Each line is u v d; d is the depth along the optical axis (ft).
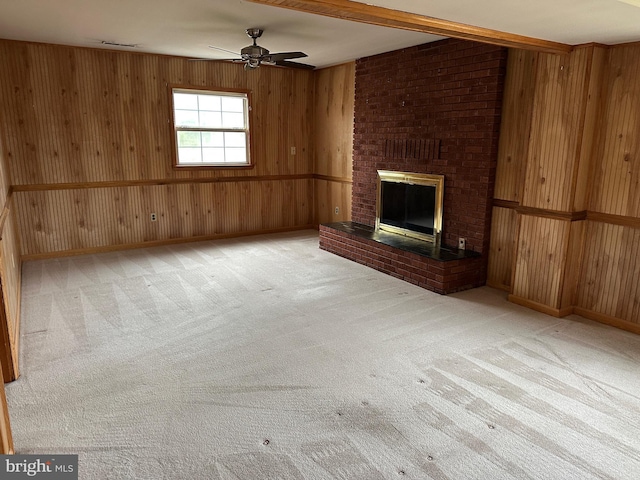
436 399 8.00
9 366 8.39
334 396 8.08
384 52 16.66
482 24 8.84
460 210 14.49
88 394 8.11
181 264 16.58
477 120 13.56
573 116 11.07
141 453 6.60
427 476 6.17
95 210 17.99
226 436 6.99
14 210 15.89
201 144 20.03
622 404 7.91
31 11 11.65
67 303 12.55
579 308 12.14
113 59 17.26
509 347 10.06
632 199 10.86
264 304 12.56
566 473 6.27
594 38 10.10
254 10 11.49
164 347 9.95
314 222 23.62
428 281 13.91
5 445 5.87
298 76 21.68
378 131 17.42
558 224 11.68
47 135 16.60
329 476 6.16
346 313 11.96
